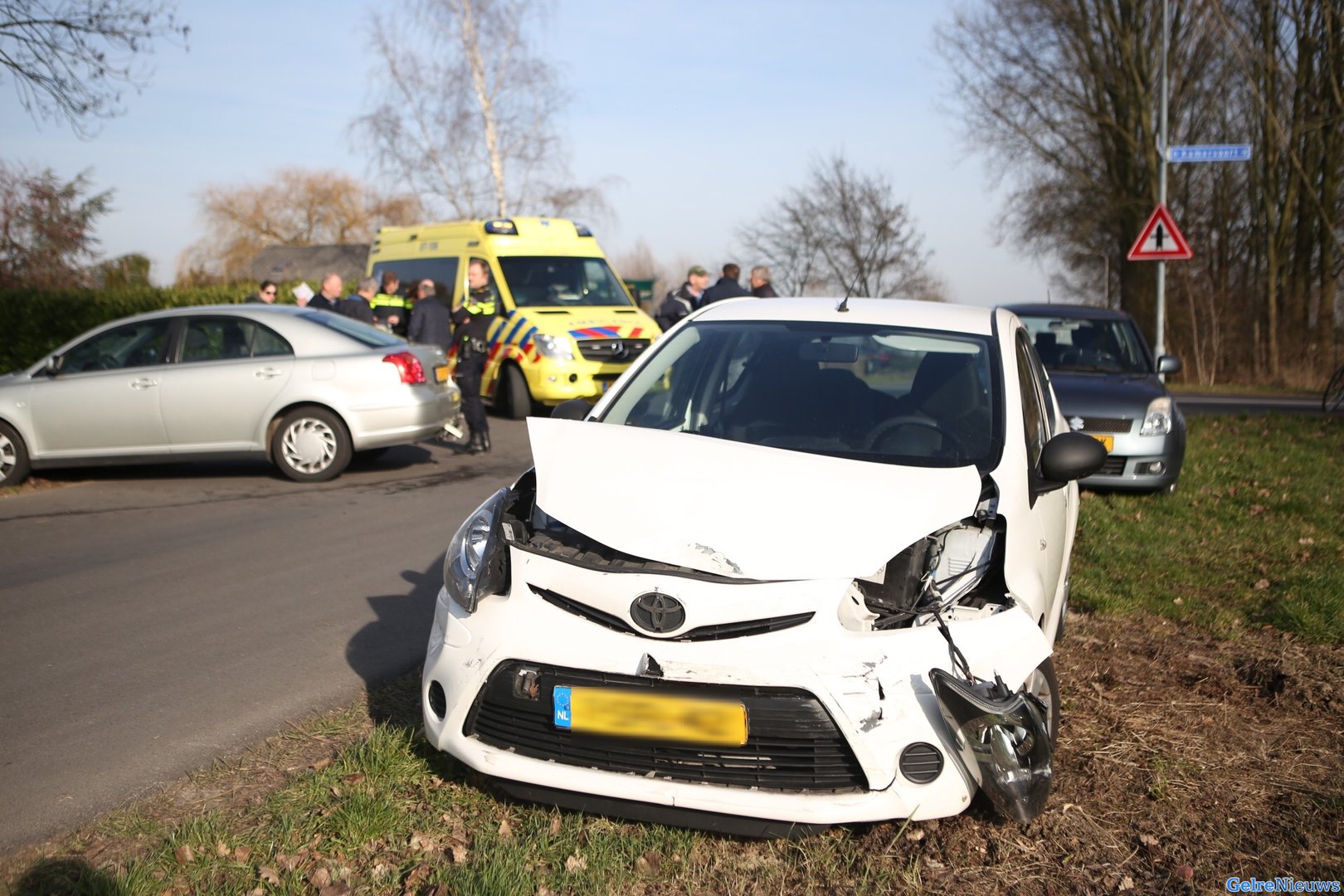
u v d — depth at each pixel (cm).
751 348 470
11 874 311
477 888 299
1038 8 2703
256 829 337
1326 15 2445
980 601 350
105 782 373
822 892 308
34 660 500
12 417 955
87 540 748
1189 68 2670
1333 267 2639
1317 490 910
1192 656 502
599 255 1550
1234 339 2764
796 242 3388
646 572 317
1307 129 2498
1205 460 1075
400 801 353
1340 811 357
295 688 462
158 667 489
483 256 1475
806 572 313
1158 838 340
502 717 330
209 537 754
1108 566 654
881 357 454
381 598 598
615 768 319
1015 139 2838
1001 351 452
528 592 331
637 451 372
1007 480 381
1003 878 317
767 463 361
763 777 309
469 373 1138
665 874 315
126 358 978
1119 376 968
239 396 962
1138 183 2747
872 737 304
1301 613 538
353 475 1024
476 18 3625
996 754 306
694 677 306
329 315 1033
